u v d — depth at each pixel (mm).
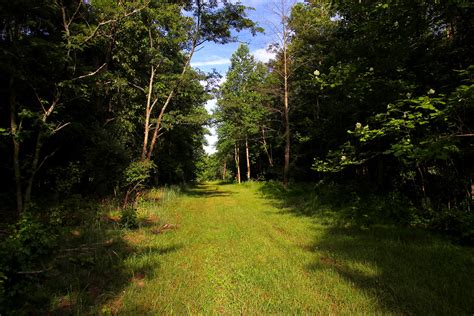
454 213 7180
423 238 6781
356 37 10195
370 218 8812
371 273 4859
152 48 15070
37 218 7148
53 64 8828
